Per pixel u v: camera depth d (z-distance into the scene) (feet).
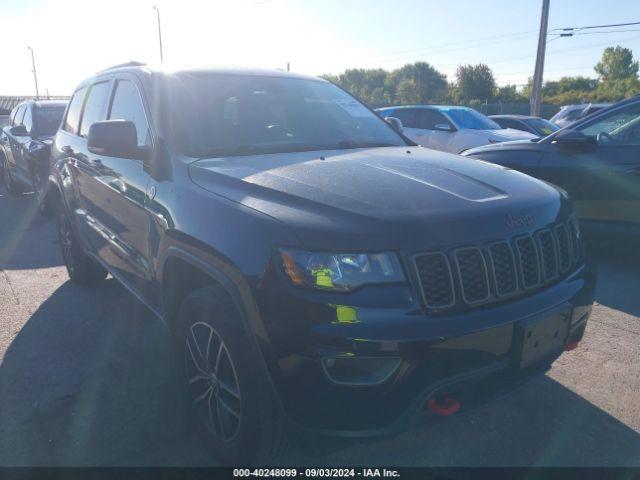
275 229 7.36
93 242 13.99
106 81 14.26
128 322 14.25
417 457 8.98
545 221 8.65
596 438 9.42
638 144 16.78
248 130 11.25
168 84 11.44
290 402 7.07
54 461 8.86
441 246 7.31
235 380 7.93
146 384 11.18
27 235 24.17
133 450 9.14
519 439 9.42
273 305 7.11
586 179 17.60
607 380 11.24
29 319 14.47
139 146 10.94
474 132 37.50
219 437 8.67
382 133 13.15
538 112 78.43
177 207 9.11
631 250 17.37
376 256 7.02
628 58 240.12
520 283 8.02
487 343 7.39
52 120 29.68
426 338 6.89
